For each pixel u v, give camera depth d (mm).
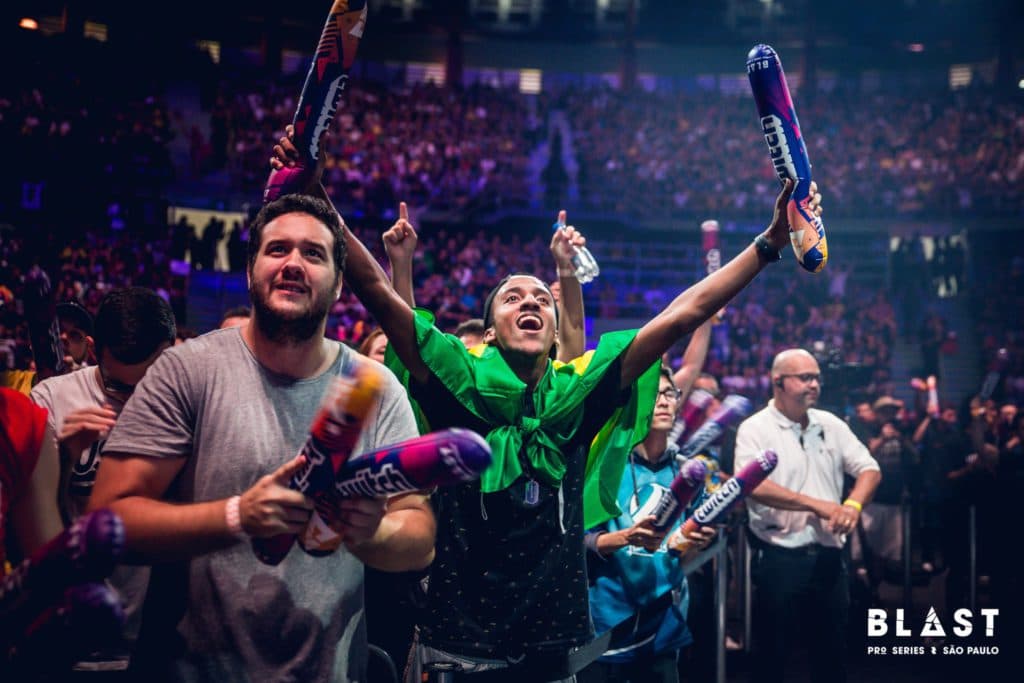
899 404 7289
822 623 3963
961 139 23766
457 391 2221
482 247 19906
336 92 1936
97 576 1245
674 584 3143
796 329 17656
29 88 19219
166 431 1665
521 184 22234
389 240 2479
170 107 23047
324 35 1920
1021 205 21641
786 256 20328
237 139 21562
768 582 4000
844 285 20062
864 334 17500
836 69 30266
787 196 2154
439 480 1381
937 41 28703
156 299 2520
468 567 2176
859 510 3936
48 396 2523
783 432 4109
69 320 3436
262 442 1687
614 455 2369
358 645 1746
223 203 19672
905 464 7020
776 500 3900
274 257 1718
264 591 1642
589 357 2660
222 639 1627
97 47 21703
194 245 17141
